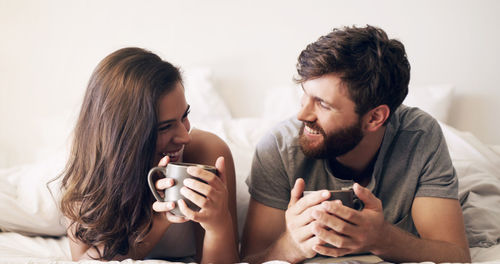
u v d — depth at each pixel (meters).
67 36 2.83
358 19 2.81
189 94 2.67
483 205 1.41
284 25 2.84
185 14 2.85
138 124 1.03
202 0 2.84
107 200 1.07
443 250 1.03
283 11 2.83
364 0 2.80
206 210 0.91
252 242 1.17
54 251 1.29
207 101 2.66
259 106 2.88
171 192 0.91
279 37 2.85
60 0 2.81
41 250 1.28
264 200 1.18
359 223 0.88
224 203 0.94
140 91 1.02
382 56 1.03
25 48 2.82
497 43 2.77
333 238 0.88
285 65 2.86
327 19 2.82
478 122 2.82
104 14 2.83
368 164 1.19
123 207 1.07
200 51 2.87
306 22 2.83
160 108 1.04
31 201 1.44
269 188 1.19
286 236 0.97
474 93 2.81
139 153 1.04
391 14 2.80
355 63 1.02
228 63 2.87
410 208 1.19
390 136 1.17
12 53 2.81
